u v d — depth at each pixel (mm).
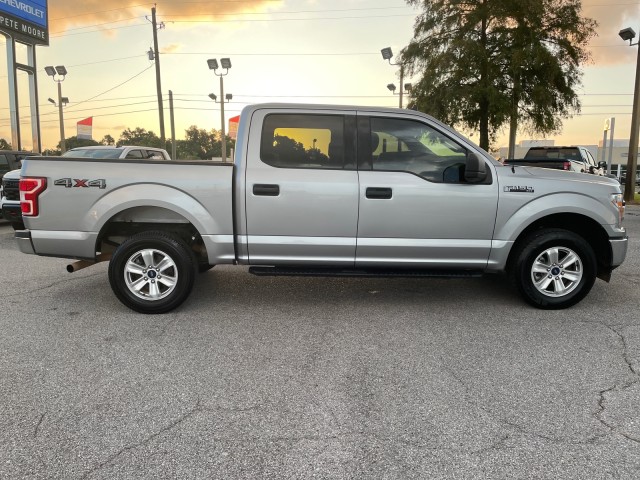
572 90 18781
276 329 4477
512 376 3510
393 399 3176
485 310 5031
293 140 4738
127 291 4805
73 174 4637
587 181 4906
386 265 4820
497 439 2725
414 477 2406
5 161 11828
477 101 18453
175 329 4461
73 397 3178
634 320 4715
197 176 4656
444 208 4695
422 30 19797
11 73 21391
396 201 4656
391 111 4758
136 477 2400
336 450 2625
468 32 18828
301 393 3256
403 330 4457
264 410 3035
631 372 3578
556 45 18656
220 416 2961
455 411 3025
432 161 4754
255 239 4715
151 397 3188
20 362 3717
